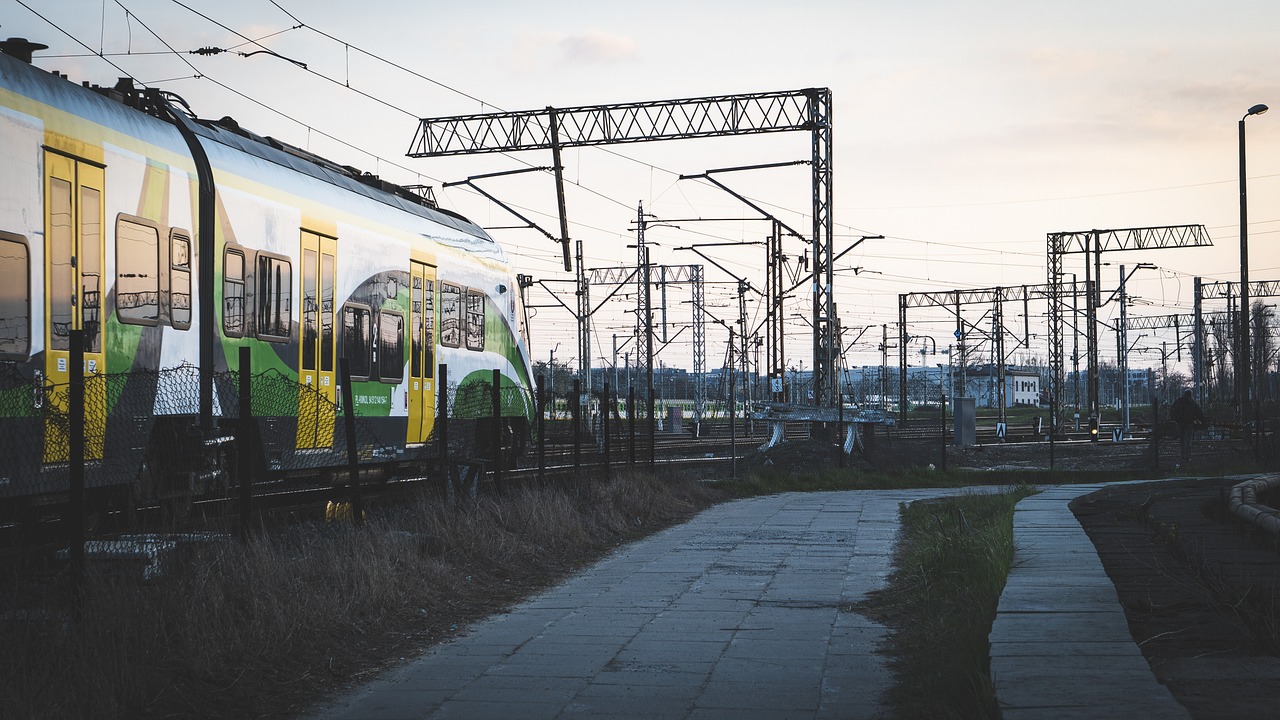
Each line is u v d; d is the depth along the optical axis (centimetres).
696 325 6406
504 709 679
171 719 662
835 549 1423
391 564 1059
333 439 1549
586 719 652
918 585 1059
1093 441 4922
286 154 1582
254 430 1363
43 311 1029
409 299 1805
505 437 2123
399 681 757
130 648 724
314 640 833
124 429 1113
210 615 801
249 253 1389
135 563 864
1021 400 16388
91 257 1102
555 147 3475
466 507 1380
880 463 3020
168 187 1236
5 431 962
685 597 1073
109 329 1122
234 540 969
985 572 955
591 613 995
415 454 1795
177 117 1344
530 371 2352
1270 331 7512
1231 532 1305
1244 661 620
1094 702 518
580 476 1823
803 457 2955
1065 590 834
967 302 7325
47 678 657
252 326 1386
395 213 1797
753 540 1530
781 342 4431
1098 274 5934
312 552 1008
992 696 550
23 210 1015
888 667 767
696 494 2181
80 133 1099
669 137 3394
